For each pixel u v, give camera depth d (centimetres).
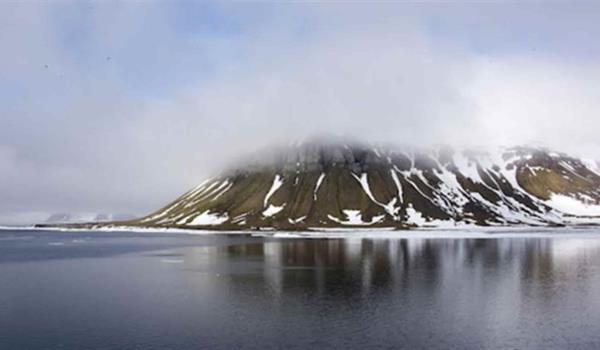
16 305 5256
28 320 4606
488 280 6775
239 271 7800
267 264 8781
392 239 16775
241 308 5062
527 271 7688
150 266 8656
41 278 7212
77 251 12669
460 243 14300
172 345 3831
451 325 4384
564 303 5288
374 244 14025
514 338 4019
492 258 9669
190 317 4681
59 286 6456
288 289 6122
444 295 5697
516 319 4609
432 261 9125
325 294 5772
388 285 6388
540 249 11844
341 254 10656
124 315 4778
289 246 13400
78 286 6444
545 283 6525
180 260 9706
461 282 6594
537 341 3944
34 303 5359
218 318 4641
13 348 3784
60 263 9369
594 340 3969
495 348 3772
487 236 18362
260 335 4088
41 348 3778
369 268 8106
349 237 18400
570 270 7788
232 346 3809
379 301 5388
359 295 5719
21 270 8231
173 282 6719
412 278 6969
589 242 14550
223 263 9012
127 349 3747
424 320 4556
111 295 5788
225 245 14162
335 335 4081
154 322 4506
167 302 5378
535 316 4722
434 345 3838
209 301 5406
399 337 4034
